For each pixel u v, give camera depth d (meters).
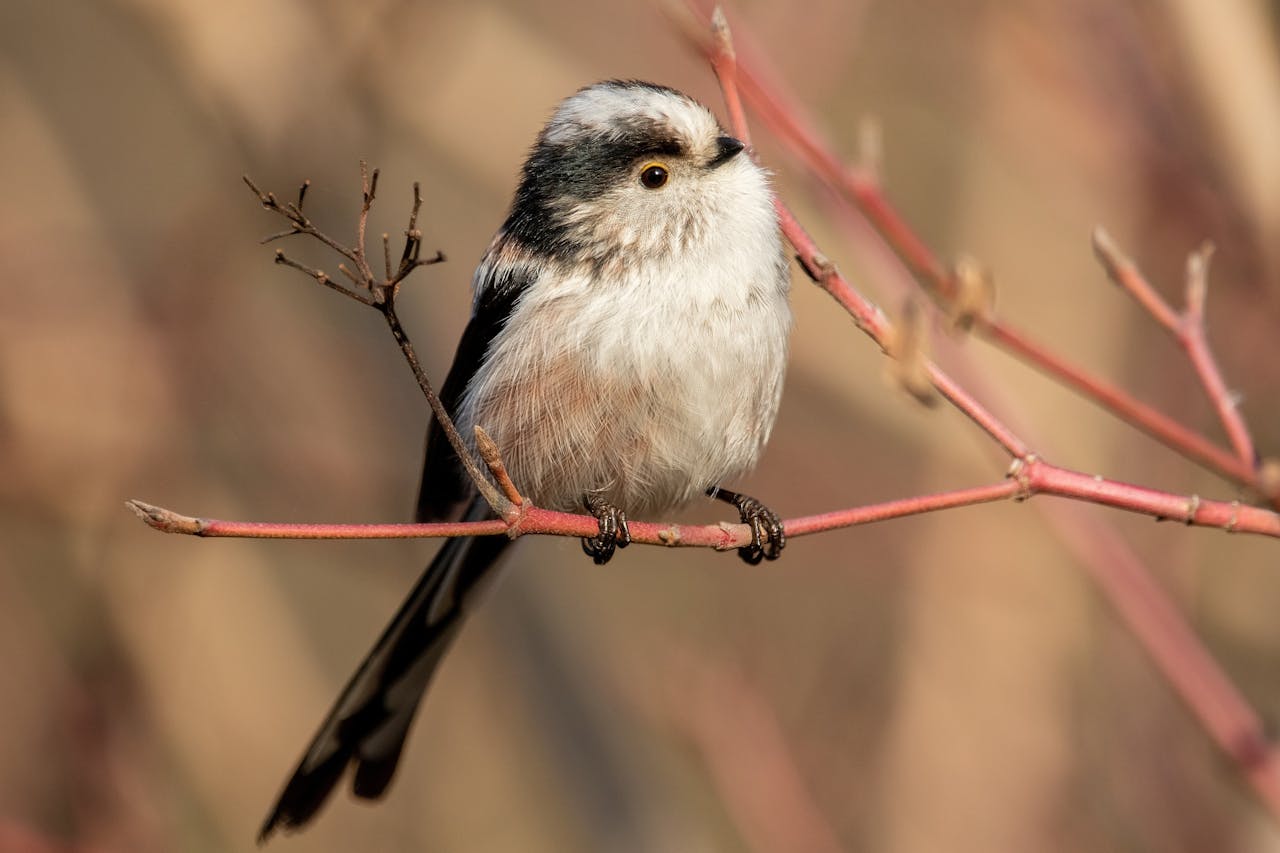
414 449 12.12
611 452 8.05
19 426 11.41
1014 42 11.14
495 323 8.32
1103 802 10.70
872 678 12.34
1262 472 5.98
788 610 12.88
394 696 8.81
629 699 11.91
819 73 10.63
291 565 13.66
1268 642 10.70
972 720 10.90
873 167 6.78
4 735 10.66
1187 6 9.09
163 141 14.80
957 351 8.09
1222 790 10.47
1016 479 6.03
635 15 12.17
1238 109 9.05
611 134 8.09
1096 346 11.45
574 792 11.16
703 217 7.96
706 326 7.84
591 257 8.01
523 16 12.70
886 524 12.81
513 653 11.34
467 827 12.43
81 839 10.25
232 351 12.35
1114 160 10.98
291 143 11.55
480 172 11.93
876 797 11.03
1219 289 10.88
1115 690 11.02
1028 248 11.70
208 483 11.87
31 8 14.39
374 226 11.90
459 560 8.94
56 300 12.06
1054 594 11.01
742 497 8.51
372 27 11.61
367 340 12.11
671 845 11.02
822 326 11.89
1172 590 10.65
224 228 12.10
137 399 11.79
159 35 11.73
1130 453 11.17
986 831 10.64
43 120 13.34
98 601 11.18
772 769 10.22
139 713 10.80
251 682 11.39
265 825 8.48
